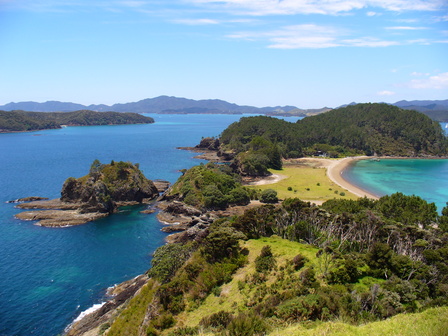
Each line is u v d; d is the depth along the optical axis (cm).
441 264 5131
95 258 8388
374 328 3206
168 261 6334
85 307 6400
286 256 6025
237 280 5697
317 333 3183
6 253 8544
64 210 11894
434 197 14600
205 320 4597
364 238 6806
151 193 14175
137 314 5484
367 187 16262
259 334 3612
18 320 5981
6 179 17100
